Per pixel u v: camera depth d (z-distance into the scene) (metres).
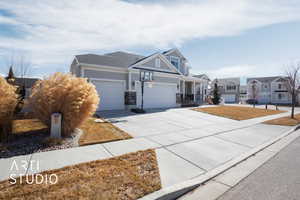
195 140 5.42
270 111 16.47
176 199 2.48
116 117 9.53
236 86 43.16
